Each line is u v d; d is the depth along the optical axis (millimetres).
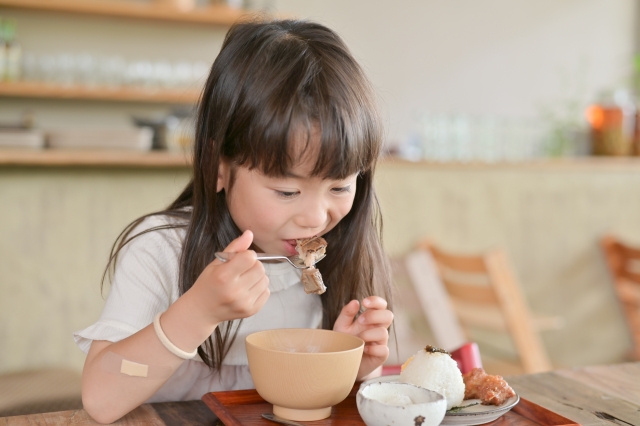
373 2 2939
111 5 2463
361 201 1040
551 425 830
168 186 2484
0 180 2260
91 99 2604
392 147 2793
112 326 932
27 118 2396
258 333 878
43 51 2523
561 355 3115
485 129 2916
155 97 2480
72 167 2346
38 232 2318
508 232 2979
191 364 1092
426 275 2523
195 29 2729
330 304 1089
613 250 3105
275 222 867
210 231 976
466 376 917
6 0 2367
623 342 3205
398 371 1141
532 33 3248
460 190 2879
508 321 2240
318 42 922
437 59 3068
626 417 895
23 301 2309
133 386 831
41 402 1752
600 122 3191
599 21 3383
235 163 883
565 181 3068
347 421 830
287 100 825
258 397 906
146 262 1001
